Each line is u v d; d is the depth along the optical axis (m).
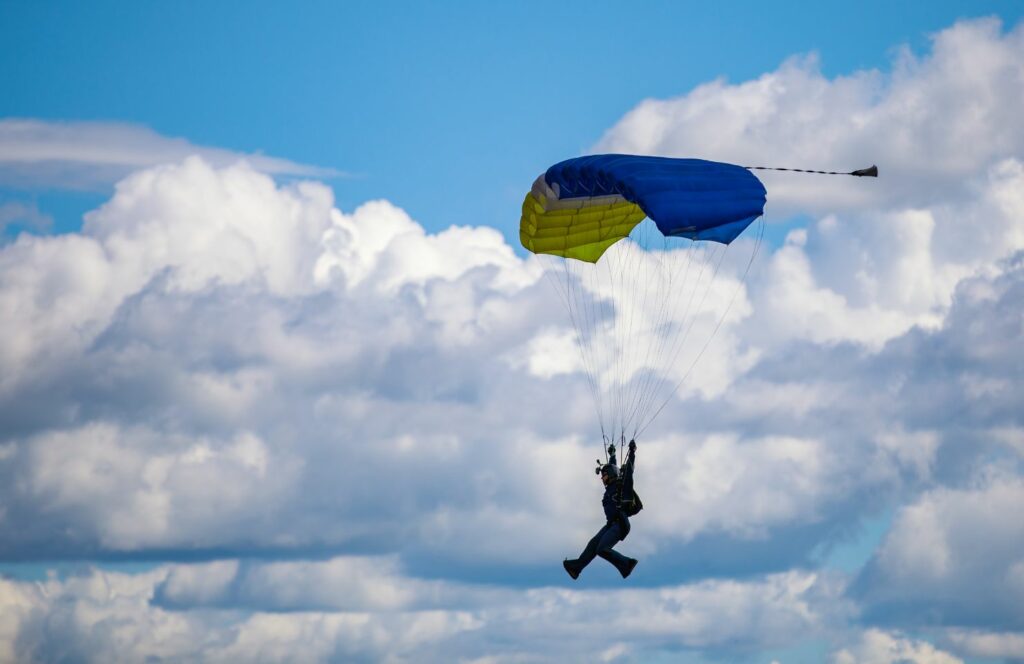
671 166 49.25
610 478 48.84
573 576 48.22
